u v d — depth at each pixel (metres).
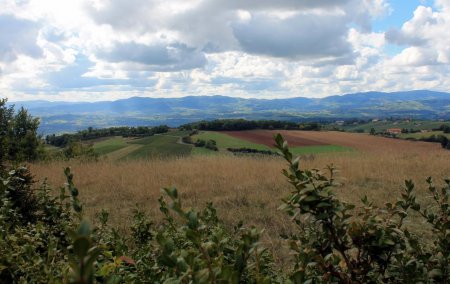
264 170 13.68
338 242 1.47
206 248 1.19
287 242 1.58
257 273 1.25
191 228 0.97
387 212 1.74
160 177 12.60
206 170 13.99
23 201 3.46
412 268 1.54
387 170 13.07
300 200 1.35
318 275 1.61
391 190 9.86
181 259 0.95
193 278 0.92
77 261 0.56
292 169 1.40
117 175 13.15
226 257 1.42
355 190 9.88
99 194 10.32
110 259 1.71
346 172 12.29
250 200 9.37
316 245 1.49
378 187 10.38
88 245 0.55
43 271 1.58
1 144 6.84
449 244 1.73
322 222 1.43
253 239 1.06
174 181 11.88
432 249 1.83
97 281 1.46
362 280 1.49
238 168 14.12
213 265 1.10
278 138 1.40
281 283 1.56
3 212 2.06
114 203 9.38
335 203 1.40
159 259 0.96
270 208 8.63
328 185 1.41
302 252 1.42
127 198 9.89
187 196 10.00
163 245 0.96
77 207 1.74
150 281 1.58
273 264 2.00
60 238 2.38
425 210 1.87
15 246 1.82
